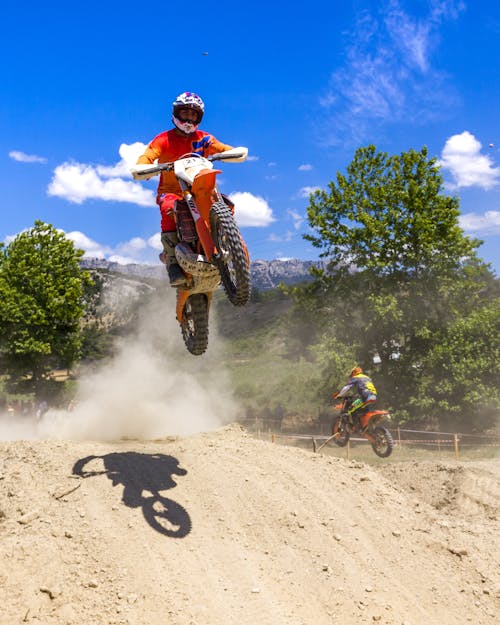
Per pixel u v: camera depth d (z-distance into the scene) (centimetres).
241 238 431
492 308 2727
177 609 445
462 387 2562
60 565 473
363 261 2870
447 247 2756
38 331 3300
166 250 527
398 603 514
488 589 567
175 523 552
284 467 725
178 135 556
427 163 2820
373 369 2864
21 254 3409
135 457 664
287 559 540
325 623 470
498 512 796
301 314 3056
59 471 617
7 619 416
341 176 2961
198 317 555
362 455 2142
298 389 3650
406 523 668
